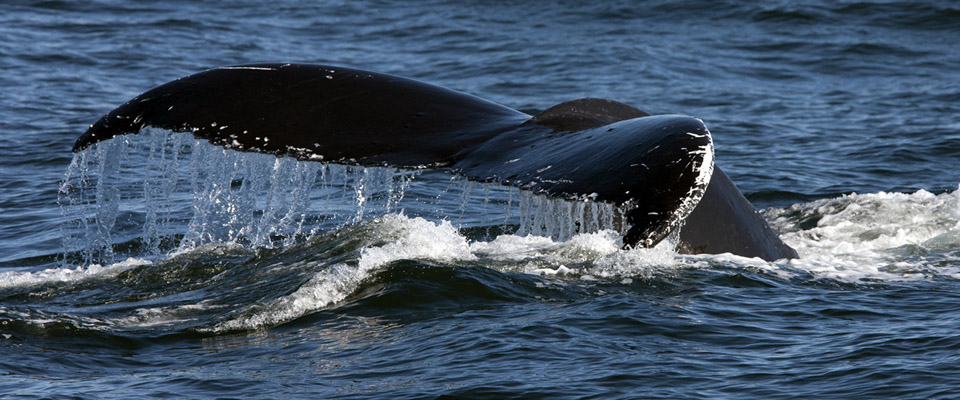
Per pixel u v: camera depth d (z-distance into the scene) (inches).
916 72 3346.5
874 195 1469.0
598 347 870.4
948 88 3083.2
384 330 920.3
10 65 3097.9
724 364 838.5
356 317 952.9
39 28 3676.2
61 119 2463.1
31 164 2031.3
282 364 848.9
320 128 918.4
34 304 1010.1
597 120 901.2
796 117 2672.2
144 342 908.6
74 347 890.1
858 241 1245.1
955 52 3619.6
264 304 978.7
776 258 1088.8
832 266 1099.3
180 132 924.0
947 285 1043.9
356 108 936.9
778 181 1919.3
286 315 960.9
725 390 786.8
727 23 4062.5
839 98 2965.1
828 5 4215.1
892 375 800.3
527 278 1032.2
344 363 847.7
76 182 1859.0
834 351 859.4
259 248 1151.6
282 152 898.1
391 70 3341.5
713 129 2506.2
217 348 892.0
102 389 799.1
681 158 748.0
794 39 3801.7
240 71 974.4
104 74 3068.4
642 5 4328.3
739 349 869.8
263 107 938.1
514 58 3491.6
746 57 3563.0
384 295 989.8
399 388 792.9
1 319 928.3
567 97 2947.8
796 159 2143.2
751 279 1026.7
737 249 1047.6
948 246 1210.6
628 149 779.4
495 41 3786.9
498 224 1485.0
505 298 987.9
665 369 826.8
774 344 880.3
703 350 868.0
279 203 1095.6
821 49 3661.4
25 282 1080.2
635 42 3742.6
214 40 3693.4
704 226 1035.3
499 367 829.8
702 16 4163.4
